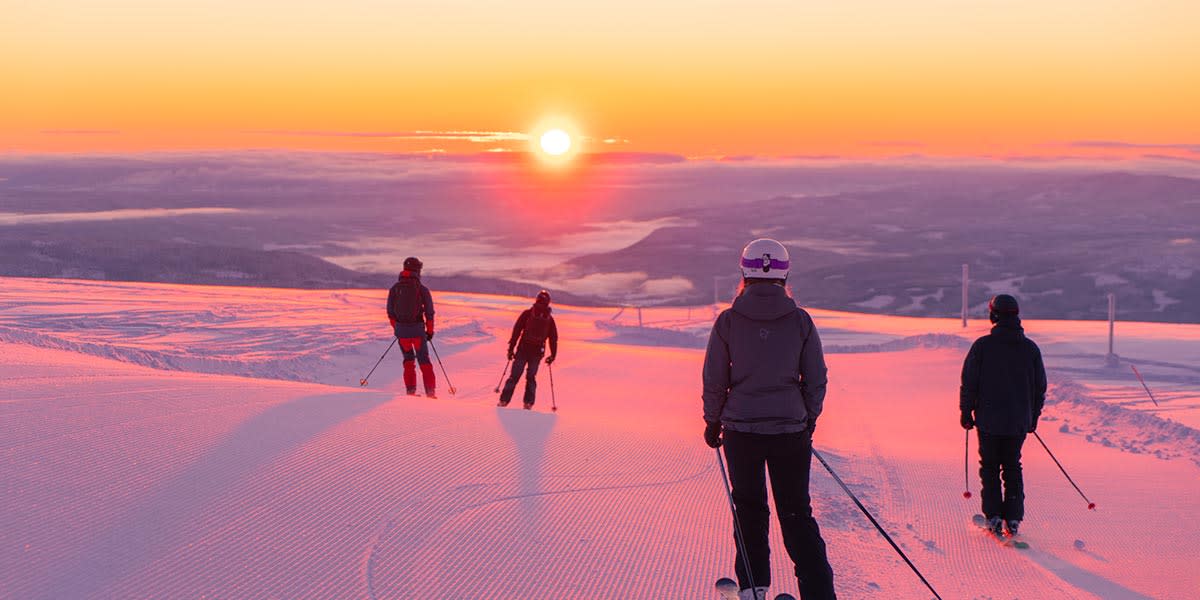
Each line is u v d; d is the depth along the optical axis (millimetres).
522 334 12469
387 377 15773
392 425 7000
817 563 4133
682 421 12445
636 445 7691
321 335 19812
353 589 3934
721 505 6281
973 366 7086
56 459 5000
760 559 4258
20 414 5828
